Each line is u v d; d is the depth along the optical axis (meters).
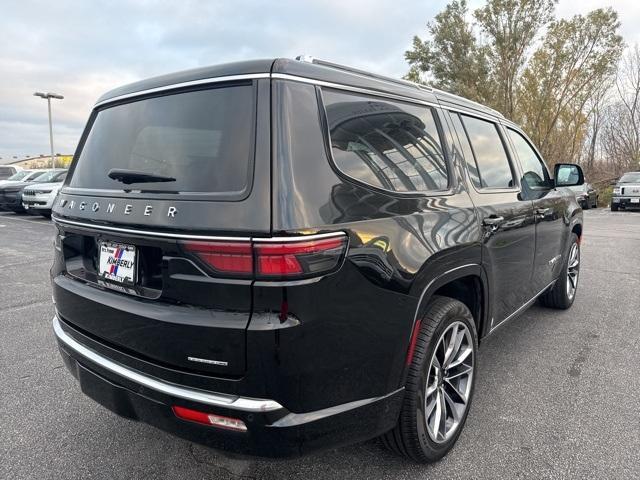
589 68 25.19
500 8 24.56
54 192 14.80
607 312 4.86
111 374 2.04
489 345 3.98
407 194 2.21
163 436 2.72
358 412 1.92
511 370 3.49
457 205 2.56
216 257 1.69
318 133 1.86
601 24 24.19
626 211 19.64
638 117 30.31
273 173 1.70
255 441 1.73
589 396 3.09
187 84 2.04
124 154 2.23
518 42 25.05
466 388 2.66
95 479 2.34
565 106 26.36
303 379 1.71
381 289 1.93
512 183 3.42
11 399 3.14
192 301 1.77
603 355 3.75
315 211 1.73
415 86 2.66
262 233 1.63
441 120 2.73
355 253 1.83
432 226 2.27
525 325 4.47
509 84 25.84
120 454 2.54
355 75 2.21
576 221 4.80
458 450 2.53
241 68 1.89
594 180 30.89
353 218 1.86
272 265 1.63
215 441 1.80
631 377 3.35
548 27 24.92
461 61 25.98
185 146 1.96
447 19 26.33
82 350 2.21
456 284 2.75
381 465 2.42
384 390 2.02
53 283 2.50
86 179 2.41
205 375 1.75
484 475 2.33
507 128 3.71
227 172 1.79
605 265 7.28
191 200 1.79
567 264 4.71
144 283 1.96
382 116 2.25
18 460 2.48
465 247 2.47
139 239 1.92
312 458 2.48
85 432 2.76
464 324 2.56
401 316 2.03
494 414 2.88
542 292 4.06
